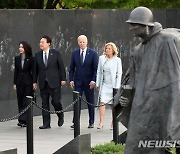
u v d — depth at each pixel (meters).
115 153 20.41
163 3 40.97
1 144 23.52
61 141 24.16
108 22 34.91
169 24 38.41
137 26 13.78
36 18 31.53
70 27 33.09
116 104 14.60
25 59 28.14
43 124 27.73
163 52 13.80
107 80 26.66
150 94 13.84
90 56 27.81
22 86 28.17
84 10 33.78
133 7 38.88
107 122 29.45
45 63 27.80
